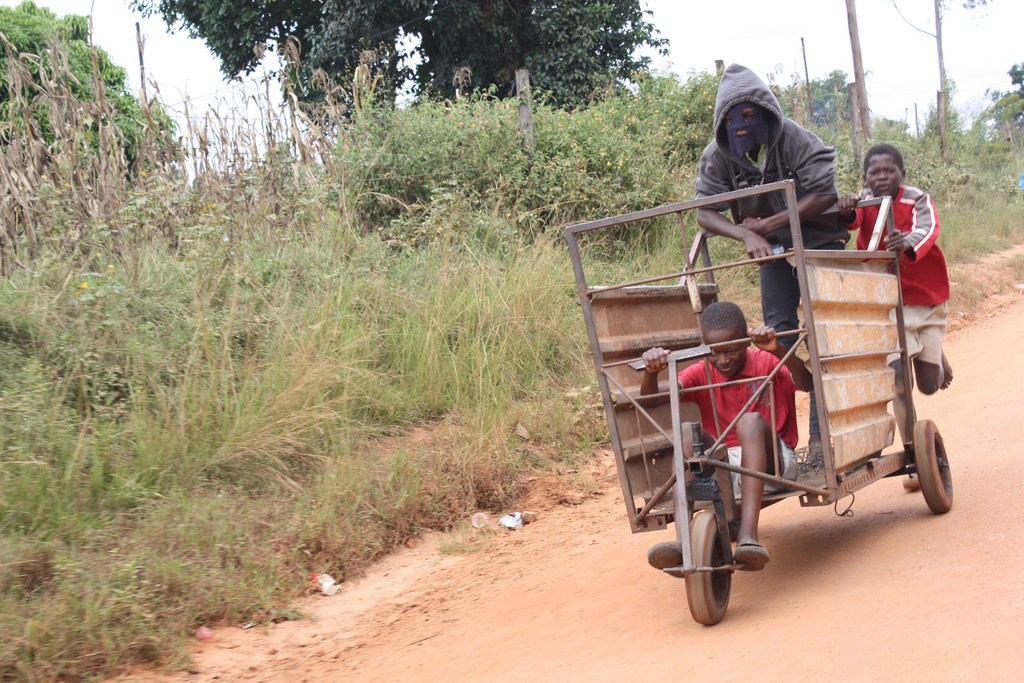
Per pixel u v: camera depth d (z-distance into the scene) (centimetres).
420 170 1018
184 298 689
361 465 571
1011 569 303
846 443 356
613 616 369
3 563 423
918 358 495
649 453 409
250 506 519
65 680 364
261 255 766
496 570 485
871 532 406
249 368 621
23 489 482
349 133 1066
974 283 1266
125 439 549
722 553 325
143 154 923
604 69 2022
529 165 1065
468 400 702
